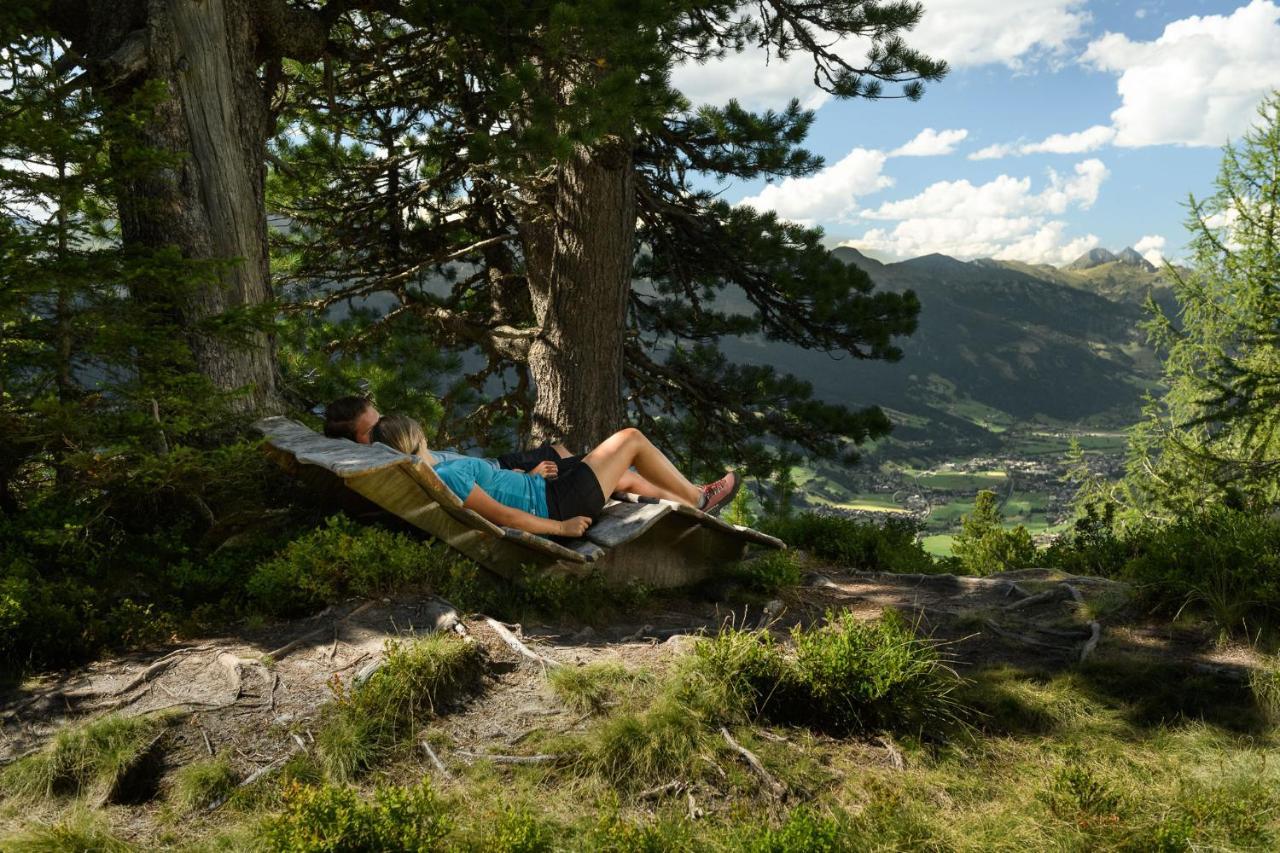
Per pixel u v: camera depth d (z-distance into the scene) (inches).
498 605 193.2
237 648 162.2
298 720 138.5
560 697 147.6
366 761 130.4
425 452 211.3
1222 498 568.4
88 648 160.9
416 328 566.9
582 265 450.3
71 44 278.1
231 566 199.6
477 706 146.4
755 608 221.3
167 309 233.9
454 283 617.3
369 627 169.0
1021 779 137.9
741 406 566.6
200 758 130.1
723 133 473.1
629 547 220.1
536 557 205.0
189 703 142.2
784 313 552.7
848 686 149.3
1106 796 128.1
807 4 459.8
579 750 134.2
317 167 518.3
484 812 119.8
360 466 178.1
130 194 218.5
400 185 534.9
